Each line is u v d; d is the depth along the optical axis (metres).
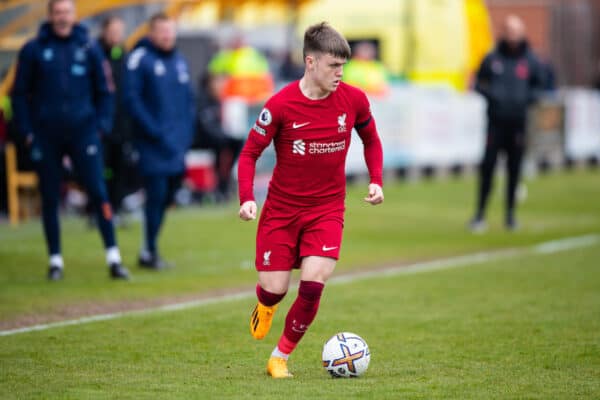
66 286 27.06
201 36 58.47
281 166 17.45
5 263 31.12
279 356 17.42
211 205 48.59
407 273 30.25
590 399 15.65
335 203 17.58
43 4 43.94
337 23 71.25
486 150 40.84
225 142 48.09
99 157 28.14
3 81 43.00
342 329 21.73
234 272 30.22
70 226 40.69
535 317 23.02
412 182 61.47
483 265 31.94
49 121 27.42
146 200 30.38
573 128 73.94
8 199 43.75
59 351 19.27
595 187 60.50
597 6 101.19
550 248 36.16
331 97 17.36
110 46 38.28
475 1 72.62
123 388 16.27
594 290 27.02
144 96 30.17
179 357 18.89
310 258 17.23
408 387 16.34
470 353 19.22
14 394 15.82
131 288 27.02
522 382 16.78
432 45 68.94
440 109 65.06
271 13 64.69
